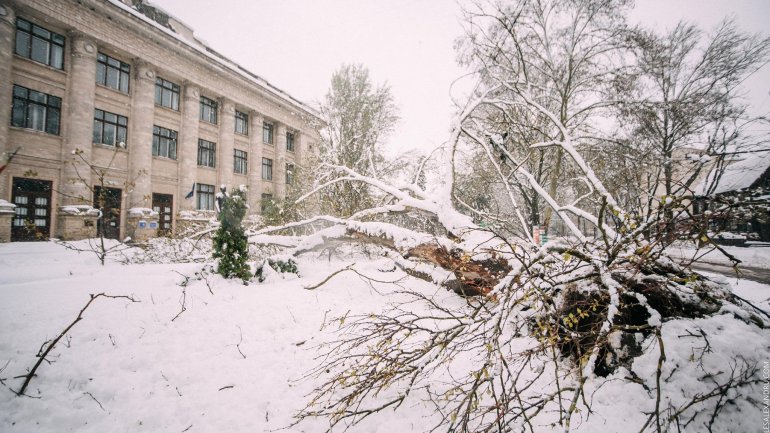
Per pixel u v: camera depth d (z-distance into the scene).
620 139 9.13
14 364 2.69
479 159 11.71
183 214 18.33
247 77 21.92
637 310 2.65
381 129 14.89
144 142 16.80
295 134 27.61
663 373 2.10
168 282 5.18
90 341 3.22
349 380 2.72
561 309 2.80
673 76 11.91
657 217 2.49
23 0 12.95
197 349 3.31
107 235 15.50
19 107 13.22
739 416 1.83
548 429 1.98
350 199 11.10
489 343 2.00
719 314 2.48
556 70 11.34
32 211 13.44
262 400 2.55
